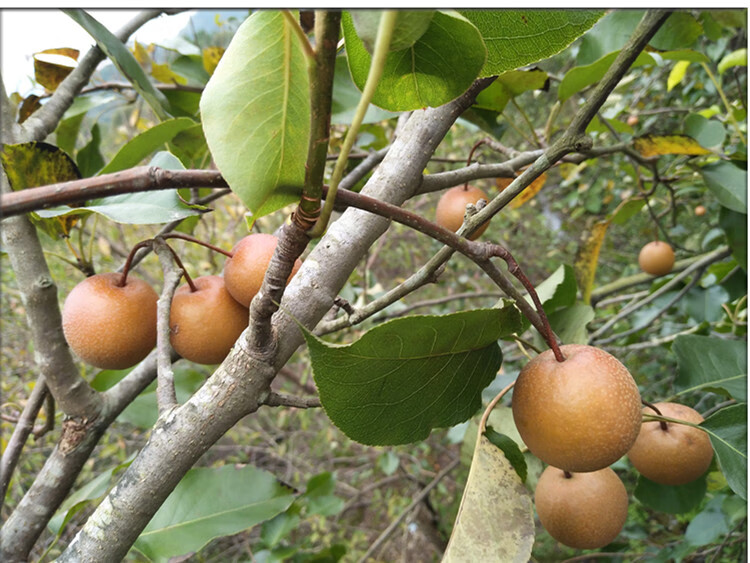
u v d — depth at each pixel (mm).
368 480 4191
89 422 1040
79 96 1589
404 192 887
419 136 894
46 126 1073
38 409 1128
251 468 1235
